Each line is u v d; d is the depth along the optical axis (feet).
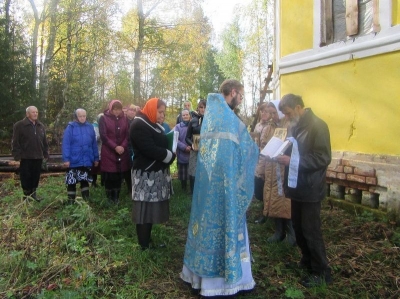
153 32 68.85
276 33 28.60
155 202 13.26
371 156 17.65
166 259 13.15
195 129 21.99
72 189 20.45
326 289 11.02
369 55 17.75
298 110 11.38
